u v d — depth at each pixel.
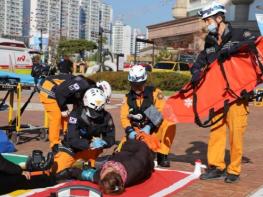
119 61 38.03
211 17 6.46
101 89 6.65
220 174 6.73
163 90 25.58
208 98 6.60
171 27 62.97
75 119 6.32
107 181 5.58
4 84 9.26
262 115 16.31
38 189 5.79
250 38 6.38
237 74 6.43
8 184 5.64
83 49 72.12
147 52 71.25
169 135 7.27
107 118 6.42
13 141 9.23
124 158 6.05
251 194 6.00
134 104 7.05
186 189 6.14
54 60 59.03
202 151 8.98
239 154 6.50
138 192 5.85
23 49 28.97
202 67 6.66
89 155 6.60
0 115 13.66
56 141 7.73
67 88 7.14
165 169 7.12
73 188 5.08
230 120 6.47
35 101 17.97
